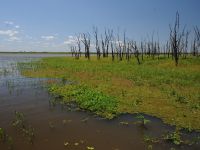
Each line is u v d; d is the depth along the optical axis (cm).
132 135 1110
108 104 1569
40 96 1900
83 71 3803
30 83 2566
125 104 1630
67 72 3684
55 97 1861
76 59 7956
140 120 1317
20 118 1341
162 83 2553
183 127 1216
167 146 998
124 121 1302
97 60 7062
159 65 4981
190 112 1463
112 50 6775
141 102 1689
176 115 1403
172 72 3619
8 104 1648
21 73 3597
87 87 2220
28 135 1097
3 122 1272
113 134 1120
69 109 1517
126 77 3025
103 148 973
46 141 1035
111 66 4816
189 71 3791
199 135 1117
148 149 966
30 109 1525
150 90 2131
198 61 4959
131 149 966
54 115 1402
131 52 6556
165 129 1188
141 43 8331
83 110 1496
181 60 5203
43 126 1219
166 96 1878
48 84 2481
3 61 7638
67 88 2158
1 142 1016
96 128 1196
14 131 1145
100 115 1402
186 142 1036
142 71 3731
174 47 5094
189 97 1839
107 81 2692
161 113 1441
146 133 1135
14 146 981
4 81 2734
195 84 2478
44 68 4488
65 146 988
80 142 1027
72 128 1192
